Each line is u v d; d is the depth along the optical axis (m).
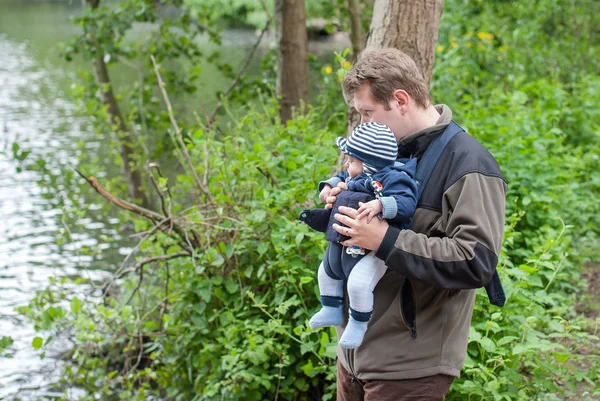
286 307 3.71
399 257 2.22
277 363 4.15
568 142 7.92
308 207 4.39
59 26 35.22
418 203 2.35
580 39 11.84
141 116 9.05
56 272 7.95
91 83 9.05
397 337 2.39
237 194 4.71
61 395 5.42
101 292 6.95
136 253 8.29
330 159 4.57
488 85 8.45
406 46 4.18
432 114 2.42
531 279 3.98
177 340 4.57
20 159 7.27
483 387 3.35
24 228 9.31
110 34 8.71
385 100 2.36
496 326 3.40
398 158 2.44
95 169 8.48
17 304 7.12
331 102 7.92
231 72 9.34
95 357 5.36
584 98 8.23
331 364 3.97
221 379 4.27
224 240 4.56
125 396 4.87
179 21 9.17
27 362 5.95
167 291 4.79
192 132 6.40
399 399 2.40
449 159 2.33
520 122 6.20
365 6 9.13
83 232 9.17
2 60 24.86
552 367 3.58
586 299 5.14
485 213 2.22
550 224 5.55
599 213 6.45
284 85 7.71
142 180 9.51
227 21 29.47
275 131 5.39
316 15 19.30
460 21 10.39
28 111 16.61
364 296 2.38
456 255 2.19
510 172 5.64
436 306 2.37
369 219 2.26
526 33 11.26
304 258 4.20
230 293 4.42
